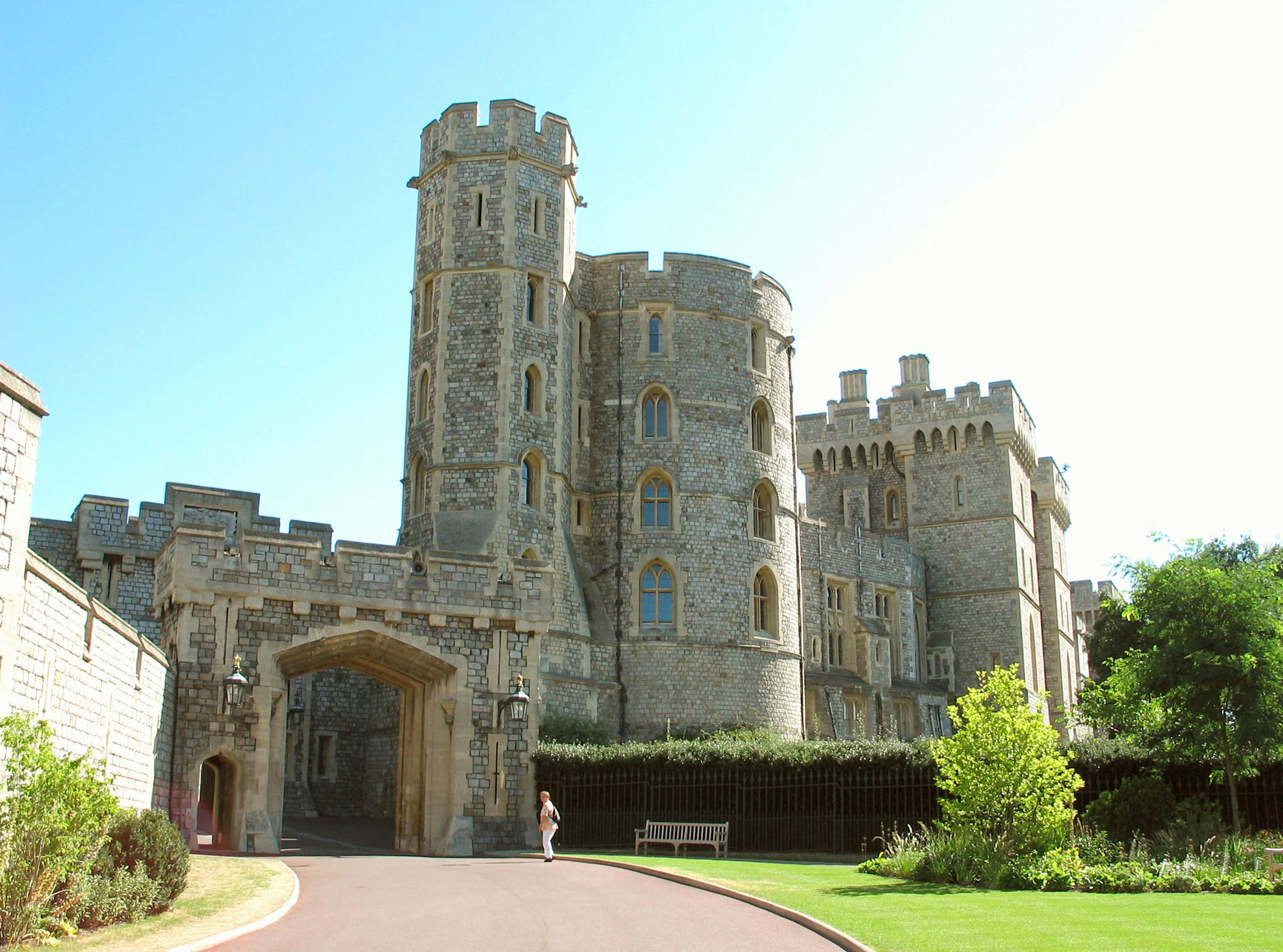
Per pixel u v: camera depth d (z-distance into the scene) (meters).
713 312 43.12
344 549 26.88
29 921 12.43
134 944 12.44
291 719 38.25
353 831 33.56
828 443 65.75
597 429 42.19
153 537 35.38
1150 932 13.24
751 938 13.48
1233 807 22.67
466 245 38.94
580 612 38.66
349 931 13.95
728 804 28.44
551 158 40.34
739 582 41.34
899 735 54.38
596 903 16.78
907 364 68.19
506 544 36.53
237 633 25.58
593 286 43.41
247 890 17.06
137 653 20.92
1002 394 60.84
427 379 39.09
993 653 59.00
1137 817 23.08
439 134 40.50
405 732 29.45
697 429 41.91
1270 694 22.66
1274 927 13.64
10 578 14.13
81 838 13.22
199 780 24.70
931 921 14.24
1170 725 24.12
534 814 28.03
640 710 39.25
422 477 38.34
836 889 18.28
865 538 55.84
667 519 41.31
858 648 53.19
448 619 27.78
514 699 27.62
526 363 38.38
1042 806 20.30
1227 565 26.36
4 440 14.05
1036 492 67.94
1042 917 14.57
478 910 15.95
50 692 16.20
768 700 41.09
